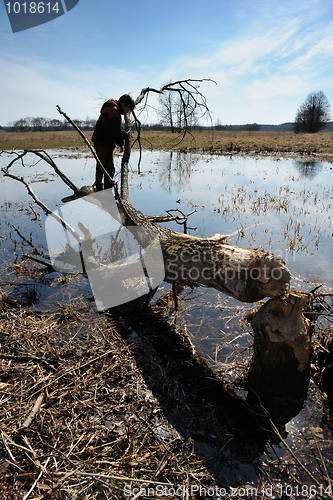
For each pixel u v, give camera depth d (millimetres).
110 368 2869
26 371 2768
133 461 2039
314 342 3207
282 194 9648
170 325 3646
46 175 13133
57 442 2129
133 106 4531
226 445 2264
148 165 16641
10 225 6863
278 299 2518
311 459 2178
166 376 2875
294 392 2611
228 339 3416
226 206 8289
